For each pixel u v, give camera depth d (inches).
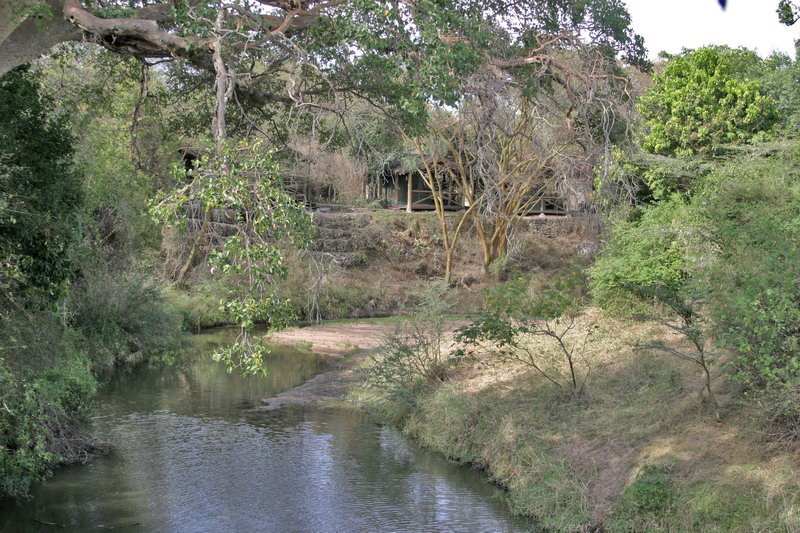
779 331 359.6
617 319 657.0
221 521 411.2
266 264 302.0
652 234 660.1
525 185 1285.7
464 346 656.4
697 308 448.5
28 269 421.4
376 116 535.8
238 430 609.6
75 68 563.2
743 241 443.8
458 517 415.5
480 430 524.4
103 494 453.1
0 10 368.5
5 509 425.4
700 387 462.9
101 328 750.5
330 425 626.8
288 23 431.5
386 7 394.9
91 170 652.1
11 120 424.5
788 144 752.3
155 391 759.7
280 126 543.8
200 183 296.4
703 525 338.6
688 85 934.4
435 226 1668.3
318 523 406.9
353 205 1696.6
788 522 313.1
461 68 415.5
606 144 647.8
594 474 416.5
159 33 400.8
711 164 796.0
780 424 376.5
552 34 528.7
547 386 548.7
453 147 1304.1
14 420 426.6
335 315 1350.9
